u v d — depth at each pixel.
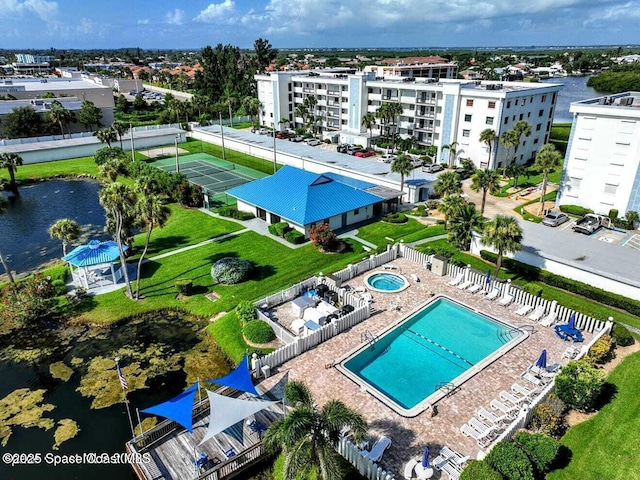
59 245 55.81
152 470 23.97
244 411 24.78
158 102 159.25
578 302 38.69
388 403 27.80
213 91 168.88
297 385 21.67
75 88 132.38
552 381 28.25
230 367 33.53
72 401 30.67
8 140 96.44
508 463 21.12
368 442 24.81
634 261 41.91
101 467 25.75
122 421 28.88
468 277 42.44
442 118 83.69
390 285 42.34
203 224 59.81
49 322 39.62
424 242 51.75
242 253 50.88
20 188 78.69
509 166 74.31
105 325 38.97
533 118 83.69
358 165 78.06
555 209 61.38
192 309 40.62
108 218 47.00
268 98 124.62
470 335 35.34
